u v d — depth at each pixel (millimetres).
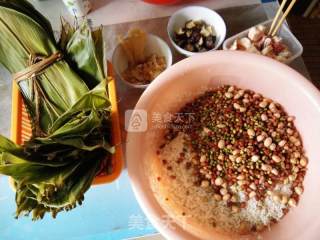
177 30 529
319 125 421
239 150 469
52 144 326
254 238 415
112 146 366
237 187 457
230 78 475
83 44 396
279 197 444
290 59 497
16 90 419
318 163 435
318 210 389
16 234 441
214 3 563
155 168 440
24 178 305
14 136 392
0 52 411
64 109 410
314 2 755
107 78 381
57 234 440
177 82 438
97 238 438
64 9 546
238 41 503
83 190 335
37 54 411
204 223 412
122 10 555
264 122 480
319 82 733
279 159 459
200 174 467
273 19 518
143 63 515
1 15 381
